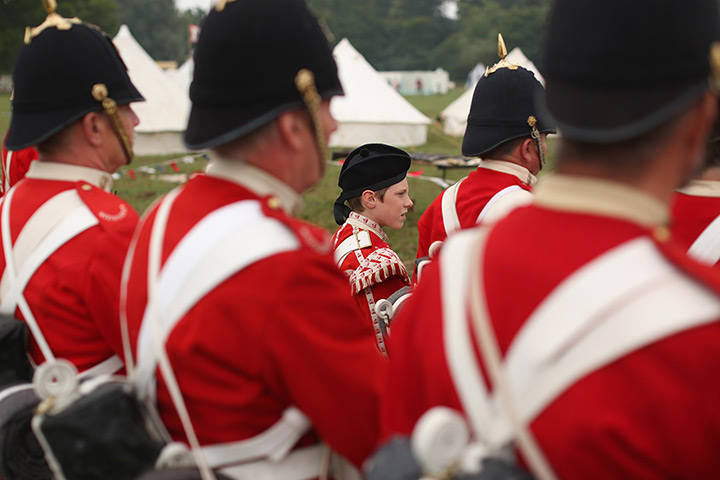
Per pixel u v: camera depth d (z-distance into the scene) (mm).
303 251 1090
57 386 1124
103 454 1076
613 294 751
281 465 1148
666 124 804
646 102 784
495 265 838
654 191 825
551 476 761
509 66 2252
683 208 1630
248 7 1097
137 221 1461
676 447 738
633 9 777
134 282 1166
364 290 2338
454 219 2311
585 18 804
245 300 1056
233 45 1090
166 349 1092
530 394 771
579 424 745
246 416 1104
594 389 746
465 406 818
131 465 1089
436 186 10352
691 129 825
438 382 850
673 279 759
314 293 1081
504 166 2252
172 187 10844
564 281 780
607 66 790
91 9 46719
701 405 728
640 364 735
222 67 1098
